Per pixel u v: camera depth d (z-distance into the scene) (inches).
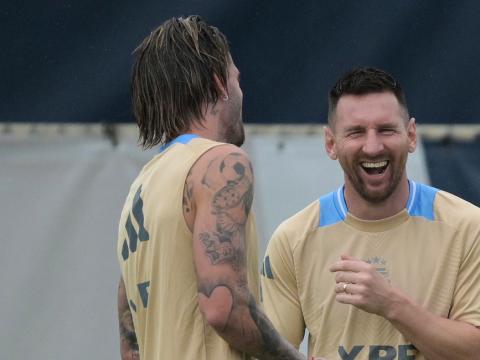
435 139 646.5
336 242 440.1
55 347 629.9
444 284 427.2
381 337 428.8
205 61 373.4
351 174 428.8
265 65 641.6
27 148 633.6
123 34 633.0
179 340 354.0
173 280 355.6
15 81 628.1
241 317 345.7
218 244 346.0
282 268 446.6
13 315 628.4
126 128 641.0
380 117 419.8
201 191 352.2
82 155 637.3
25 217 633.0
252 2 639.1
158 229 359.3
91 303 634.8
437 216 433.4
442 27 641.0
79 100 633.0
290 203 647.1
